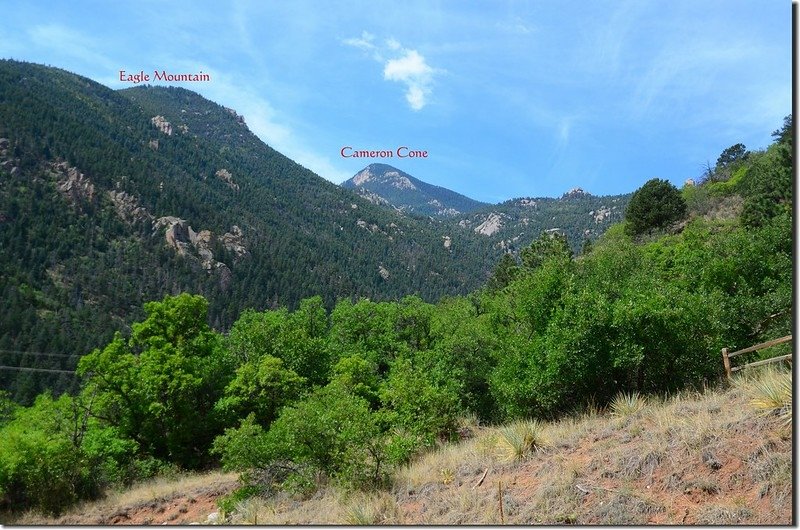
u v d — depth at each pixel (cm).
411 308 2981
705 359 1163
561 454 788
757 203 3344
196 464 2148
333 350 2838
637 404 938
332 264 18438
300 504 991
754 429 618
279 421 1123
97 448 1822
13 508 1516
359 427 978
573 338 1192
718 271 1562
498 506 682
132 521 1225
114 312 9888
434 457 1047
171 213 15338
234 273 14025
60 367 7262
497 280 5559
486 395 2017
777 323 1362
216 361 2477
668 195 5284
